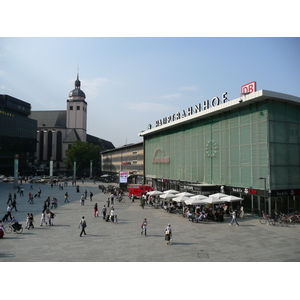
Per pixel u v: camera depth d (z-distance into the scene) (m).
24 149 138.50
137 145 83.19
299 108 33.97
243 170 35.62
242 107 36.12
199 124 46.06
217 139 41.22
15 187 69.81
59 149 159.38
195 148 47.25
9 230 24.66
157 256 17.83
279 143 32.41
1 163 124.00
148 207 40.09
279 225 27.39
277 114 32.59
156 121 62.69
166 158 58.19
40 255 17.98
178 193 39.75
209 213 30.31
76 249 19.34
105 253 18.45
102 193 60.38
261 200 32.47
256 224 27.95
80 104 162.88
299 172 33.34
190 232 24.52
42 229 25.61
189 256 17.84
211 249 19.36
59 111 173.75
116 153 110.12
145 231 23.30
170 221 29.67
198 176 46.19
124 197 52.66
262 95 30.72
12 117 130.38
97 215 32.62
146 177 68.50
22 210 36.59
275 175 31.73
